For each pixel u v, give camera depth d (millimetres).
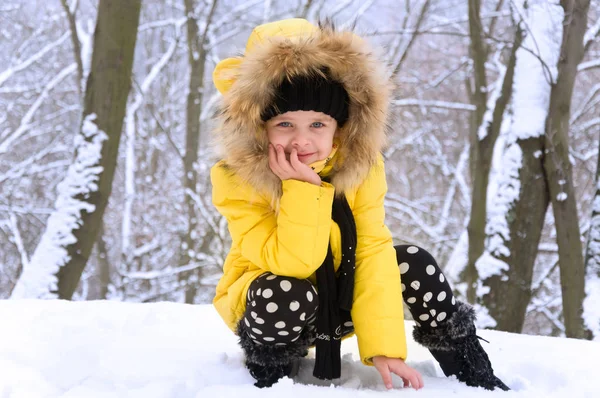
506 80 6012
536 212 5438
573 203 5391
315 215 1715
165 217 11453
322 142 1761
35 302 2764
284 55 1680
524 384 1877
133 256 10805
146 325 2533
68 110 10594
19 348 2049
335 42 1733
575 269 5344
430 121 11852
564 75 5387
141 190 11945
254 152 1773
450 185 12109
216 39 10844
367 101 1787
